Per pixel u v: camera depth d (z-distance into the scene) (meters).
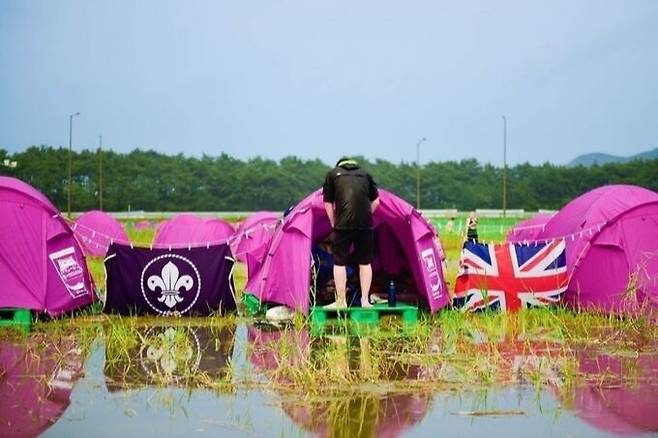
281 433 6.67
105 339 11.51
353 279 15.07
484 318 13.56
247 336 11.98
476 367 9.32
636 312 13.01
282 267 14.02
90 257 27.27
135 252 14.45
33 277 13.24
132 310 14.48
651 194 14.76
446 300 14.59
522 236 18.86
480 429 6.79
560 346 10.90
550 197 134.88
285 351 10.02
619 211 14.34
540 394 8.04
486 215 76.62
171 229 24.16
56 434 6.64
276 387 8.33
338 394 8.04
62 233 14.06
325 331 12.43
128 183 122.56
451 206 138.00
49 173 116.75
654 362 9.77
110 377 8.88
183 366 9.52
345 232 13.38
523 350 10.58
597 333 12.04
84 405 7.61
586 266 14.34
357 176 13.55
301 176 138.88
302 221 13.99
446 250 33.62
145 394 8.06
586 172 134.00
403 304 14.16
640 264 13.79
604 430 6.76
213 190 132.12
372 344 11.07
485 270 14.36
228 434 6.66
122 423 6.99
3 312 13.12
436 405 7.60
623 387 8.38
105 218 29.03
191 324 13.46
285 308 13.80
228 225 24.42
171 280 14.45
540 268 14.35
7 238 13.24
